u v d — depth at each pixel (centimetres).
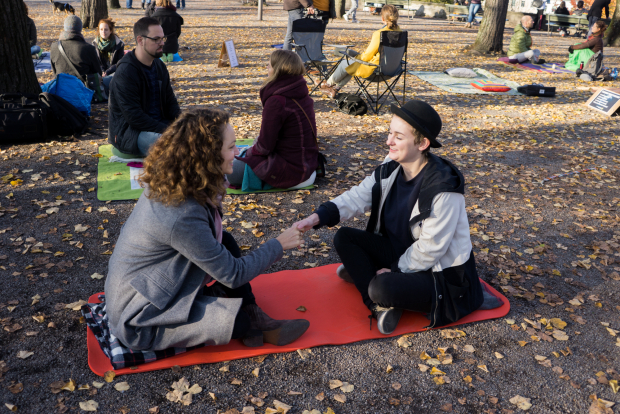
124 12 2097
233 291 259
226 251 223
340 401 228
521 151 626
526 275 345
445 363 254
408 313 292
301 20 812
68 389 225
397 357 258
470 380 243
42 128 558
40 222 385
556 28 2238
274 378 240
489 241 392
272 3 3081
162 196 207
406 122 246
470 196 480
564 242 396
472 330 282
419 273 262
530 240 398
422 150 252
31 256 337
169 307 225
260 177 449
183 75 965
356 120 730
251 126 664
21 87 630
